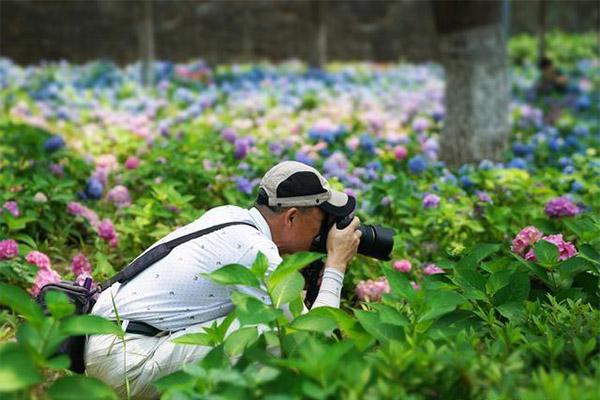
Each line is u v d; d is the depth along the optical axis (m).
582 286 5.15
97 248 7.06
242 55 23.19
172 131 12.62
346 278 6.41
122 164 10.32
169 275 4.54
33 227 7.30
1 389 3.15
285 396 3.32
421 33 24.59
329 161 8.84
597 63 24.70
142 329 4.55
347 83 19.12
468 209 7.49
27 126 10.72
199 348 4.47
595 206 7.45
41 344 3.48
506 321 4.84
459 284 4.80
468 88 11.64
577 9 27.11
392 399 3.35
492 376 3.53
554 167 10.35
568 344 4.18
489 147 11.70
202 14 22.84
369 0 24.31
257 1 23.14
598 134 15.15
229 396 3.38
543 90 19.47
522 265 5.21
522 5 26.97
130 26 21.81
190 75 19.00
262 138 11.84
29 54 21.45
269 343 3.79
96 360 4.56
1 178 7.57
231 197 7.97
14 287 3.52
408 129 14.12
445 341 4.05
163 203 7.41
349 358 3.66
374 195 7.88
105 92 16.50
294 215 4.59
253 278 3.80
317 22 21.19
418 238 7.22
